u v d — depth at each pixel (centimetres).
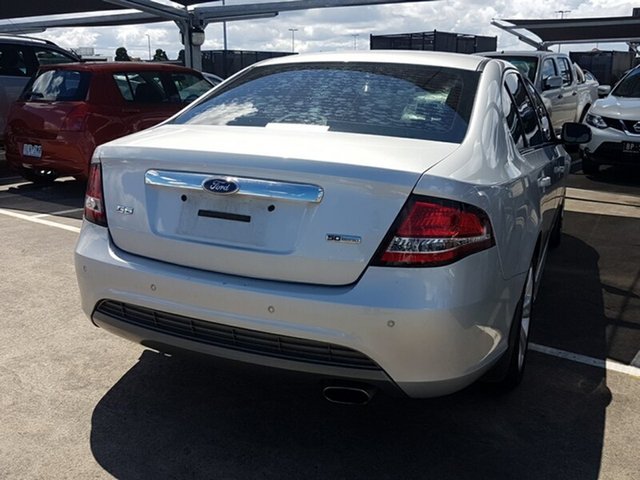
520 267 282
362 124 287
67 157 753
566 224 691
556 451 277
